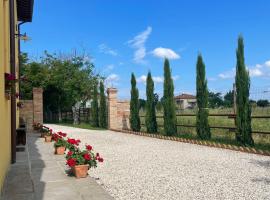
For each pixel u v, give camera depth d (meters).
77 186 5.77
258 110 18.75
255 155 10.37
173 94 16.83
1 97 5.82
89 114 30.27
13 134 8.30
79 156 6.69
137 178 7.19
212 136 15.30
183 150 11.76
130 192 6.05
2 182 5.76
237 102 12.23
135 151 11.59
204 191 6.04
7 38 8.27
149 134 18.06
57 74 36.44
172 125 16.67
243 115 12.05
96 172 7.88
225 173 7.59
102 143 14.34
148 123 18.88
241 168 8.19
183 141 14.70
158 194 5.89
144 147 12.80
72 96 36.41
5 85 7.09
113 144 13.93
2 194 5.26
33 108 20.73
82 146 13.27
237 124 12.22
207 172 7.73
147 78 19.14
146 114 19.05
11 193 5.32
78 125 29.41
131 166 8.62
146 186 6.48
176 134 16.66
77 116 33.78
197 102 14.65
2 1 6.53
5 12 7.66
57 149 9.93
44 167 7.66
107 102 24.47
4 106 6.55
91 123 27.75
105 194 5.23
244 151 11.16
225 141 13.59
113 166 8.65
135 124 20.58
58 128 25.02
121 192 6.06
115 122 23.45
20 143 11.97
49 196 5.12
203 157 10.04
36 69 37.34
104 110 25.25
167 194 5.88
